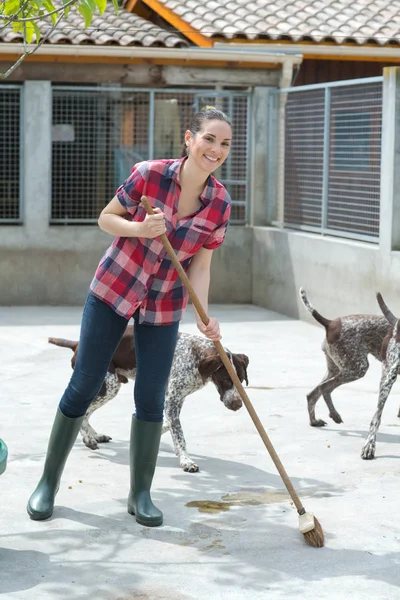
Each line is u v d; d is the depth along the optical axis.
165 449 9.26
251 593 5.96
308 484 8.20
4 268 19.06
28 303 19.19
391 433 9.94
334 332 10.02
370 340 10.00
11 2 8.10
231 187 20.19
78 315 17.94
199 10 21.06
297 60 19.36
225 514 7.41
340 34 20.58
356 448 9.32
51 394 11.41
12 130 19.30
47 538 6.85
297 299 17.84
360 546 6.78
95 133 19.41
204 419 10.34
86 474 8.38
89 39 18.80
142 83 19.22
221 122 6.58
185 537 6.91
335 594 5.96
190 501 7.71
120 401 11.14
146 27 20.59
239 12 21.16
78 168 19.48
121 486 8.06
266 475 8.45
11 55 18.38
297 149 18.58
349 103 16.50
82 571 6.28
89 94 19.27
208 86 20.66
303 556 6.58
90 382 7.06
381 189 15.22
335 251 16.47
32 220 19.03
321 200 17.58
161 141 19.69
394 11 22.17
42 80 18.75
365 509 7.56
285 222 19.16
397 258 14.73
